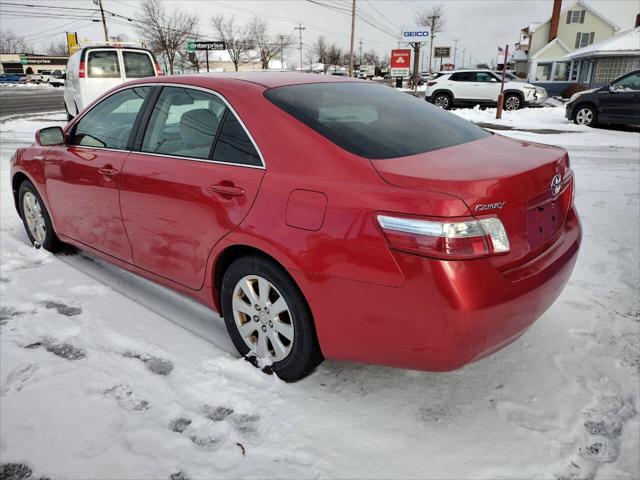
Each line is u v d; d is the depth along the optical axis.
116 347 2.91
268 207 2.41
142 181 3.04
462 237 1.96
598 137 12.25
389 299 2.09
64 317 3.22
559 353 2.92
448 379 2.69
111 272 3.96
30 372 2.65
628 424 2.35
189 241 2.83
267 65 74.12
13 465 2.07
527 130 13.90
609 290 3.70
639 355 2.89
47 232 4.24
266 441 2.23
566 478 2.06
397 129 2.65
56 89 50.25
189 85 3.01
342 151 2.33
